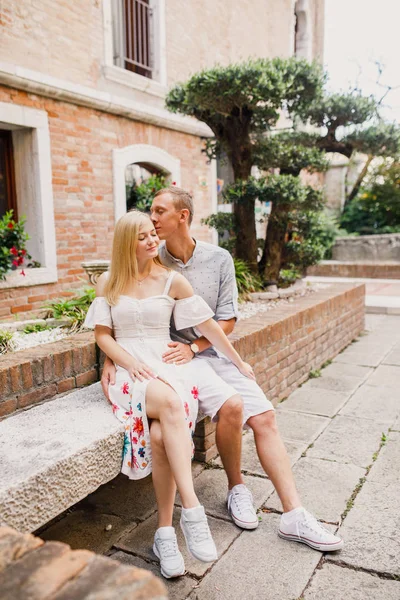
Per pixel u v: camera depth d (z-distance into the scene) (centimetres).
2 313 544
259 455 240
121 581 99
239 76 500
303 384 479
